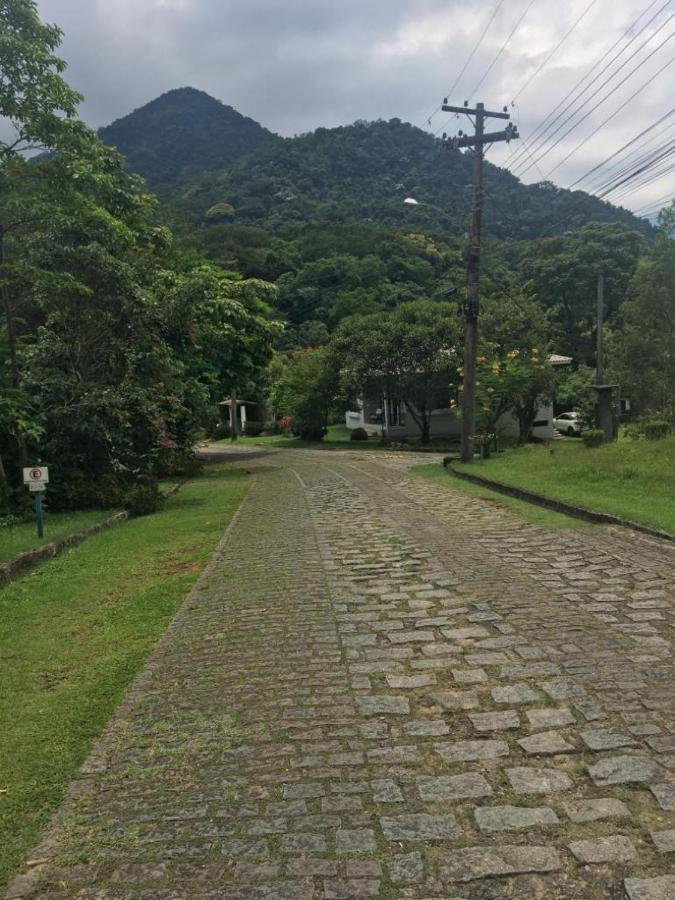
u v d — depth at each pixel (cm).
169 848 265
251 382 2988
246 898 236
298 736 346
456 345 2930
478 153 1769
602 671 404
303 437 3972
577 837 257
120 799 300
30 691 430
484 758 316
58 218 1132
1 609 621
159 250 2092
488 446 2036
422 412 3155
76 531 984
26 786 314
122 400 1315
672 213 1994
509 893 231
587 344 4297
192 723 368
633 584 588
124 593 665
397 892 235
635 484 1102
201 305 1720
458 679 404
